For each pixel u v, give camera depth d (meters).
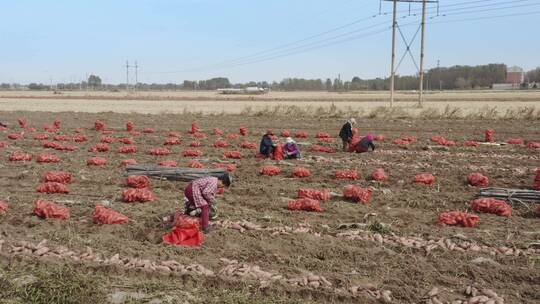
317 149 21.16
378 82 187.25
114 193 13.00
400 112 38.41
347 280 7.61
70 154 19.98
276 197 12.89
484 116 36.81
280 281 7.55
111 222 10.20
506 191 12.23
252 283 7.50
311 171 16.34
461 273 7.92
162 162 17.20
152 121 36.03
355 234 9.56
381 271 8.04
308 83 199.50
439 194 13.20
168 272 7.86
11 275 7.80
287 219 10.75
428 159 19.02
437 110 39.34
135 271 7.91
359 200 12.30
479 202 11.52
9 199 12.27
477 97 74.69
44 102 63.34
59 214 10.56
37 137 24.86
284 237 9.48
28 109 48.75
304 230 9.84
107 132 28.20
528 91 112.62
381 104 56.56
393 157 19.47
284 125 33.09
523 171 16.48
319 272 7.99
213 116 40.53
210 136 26.84
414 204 12.13
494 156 19.83
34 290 7.23
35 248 8.71
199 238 9.22
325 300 7.15
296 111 40.50
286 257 8.55
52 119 37.31
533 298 7.23
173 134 26.48
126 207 11.59
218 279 7.61
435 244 9.02
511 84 160.25
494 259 8.45
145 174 14.51
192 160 18.38
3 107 51.62
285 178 15.27
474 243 9.10
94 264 8.15
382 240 9.25
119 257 8.46
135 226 10.02
